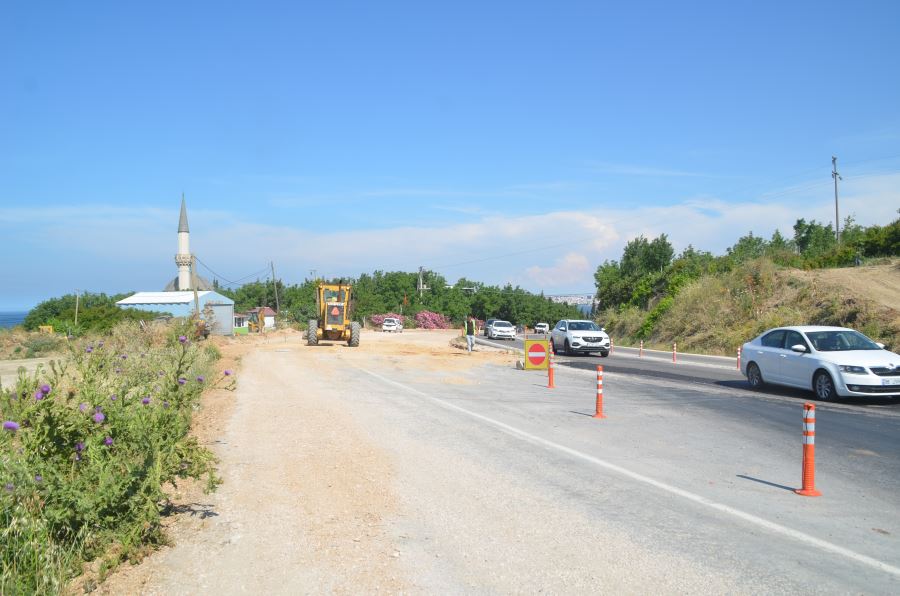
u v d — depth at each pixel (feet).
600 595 14.62
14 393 18.52
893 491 23.25
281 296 332.80
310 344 118.52
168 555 17.10
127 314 174.29
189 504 21.40
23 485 15.25
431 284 359.66
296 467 26.16
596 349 99.09
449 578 15.60
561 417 38.73
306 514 20.42
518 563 16.48
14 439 17.72
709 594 14.66
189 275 300.61
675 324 132.67
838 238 177.68
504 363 79.00
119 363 28.76
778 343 51.90
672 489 23.24
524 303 352.28
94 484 17.22
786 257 149.28
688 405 43.88
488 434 33.17
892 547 17.63
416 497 22.21
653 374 67.15
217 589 15.08
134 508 17.19
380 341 143.64
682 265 167.94
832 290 106.83
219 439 31.55
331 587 15.15
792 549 17.43
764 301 118.32
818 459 28.19
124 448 18.43
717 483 24.11
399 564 16.46
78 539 16.42
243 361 79.05
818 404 44.29
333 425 35.29
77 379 25.16
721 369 74.69
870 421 37.60
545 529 19.02
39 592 13.80
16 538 14.39
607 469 26.11
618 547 17.56
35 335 140.05
